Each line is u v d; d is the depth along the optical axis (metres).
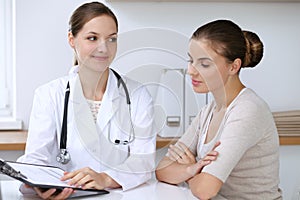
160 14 2.75
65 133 1.88
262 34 2.83
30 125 1.95
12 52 2.82
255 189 1.92
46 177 1.65
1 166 1.52
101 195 1.68
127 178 1.77
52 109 1.93
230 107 1.88
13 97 2.83
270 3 2.81
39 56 2.72
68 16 2.72
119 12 2.73
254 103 1.87
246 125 1.82
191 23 2.77
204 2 2.77
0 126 2.71
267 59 2.85
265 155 1.91
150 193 1.72
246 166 1.90
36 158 1.87
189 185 1.78
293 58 2.86
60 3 2.71
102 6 1.85
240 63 1.90
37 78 2.73
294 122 2.60
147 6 2.74
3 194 1.70
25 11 2.69
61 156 1.88
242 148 1.79
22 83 2.72
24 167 1.69
